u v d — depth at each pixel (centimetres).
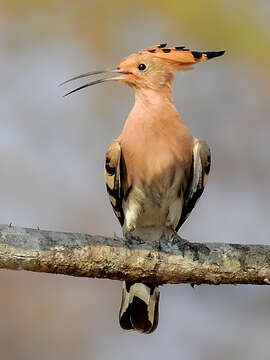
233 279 1061
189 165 1213
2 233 1008
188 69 1262
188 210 1249
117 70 1261
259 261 1061
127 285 1200
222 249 1062
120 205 1241
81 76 1320
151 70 1245
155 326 1197
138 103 1231
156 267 1047
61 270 1023
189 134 1213
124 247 1040
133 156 1201
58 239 1021
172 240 1073
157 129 1199
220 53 1266
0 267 1008
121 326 1199
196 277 1058
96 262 1029
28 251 1006
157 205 1220
